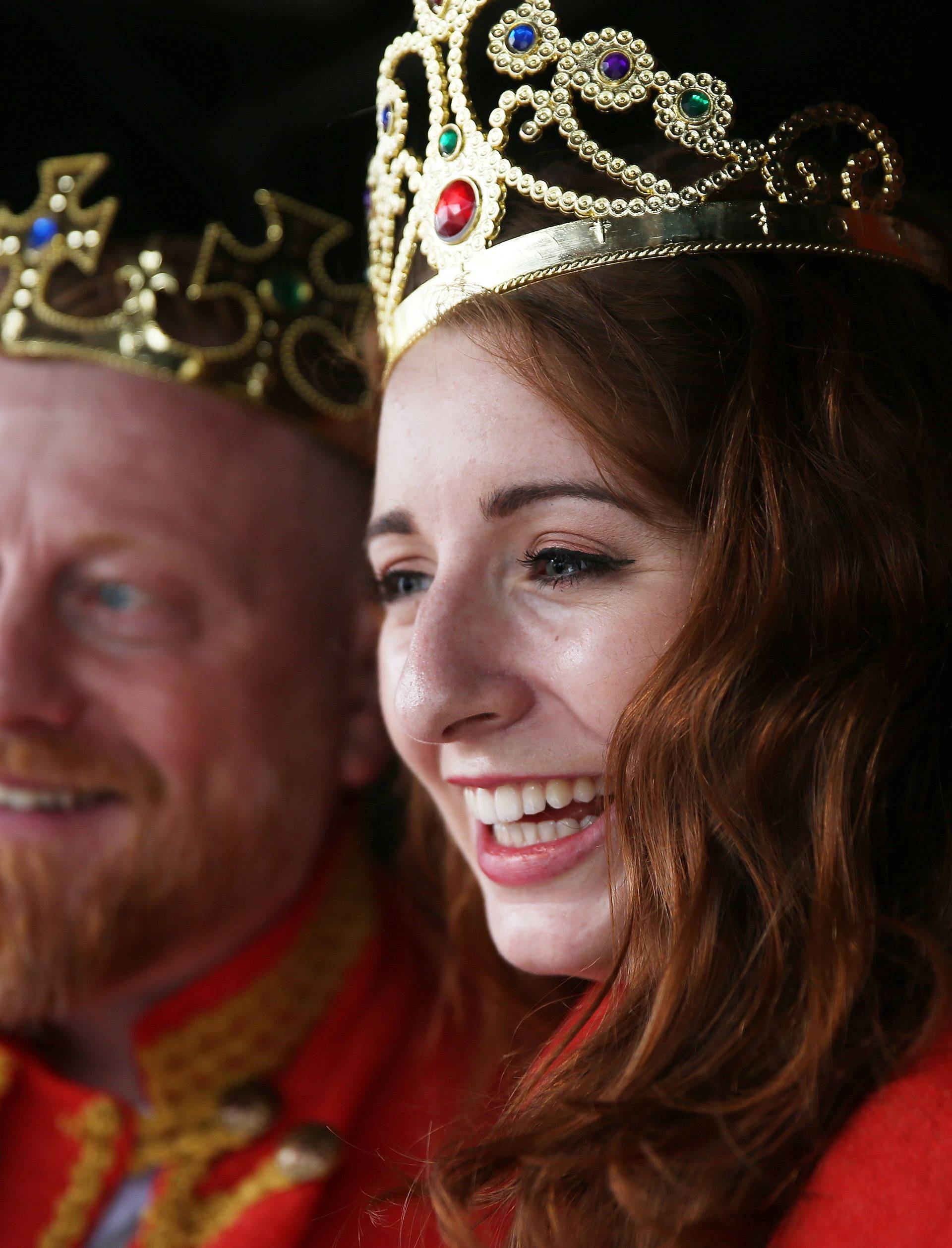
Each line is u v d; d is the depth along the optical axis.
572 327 0.66
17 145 1.08
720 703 0.64
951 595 0.67
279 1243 0.93
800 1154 0.58
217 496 1.03
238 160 1.10
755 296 0.66
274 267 1.06
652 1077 0.62
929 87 0.72
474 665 0.69
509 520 0.68
